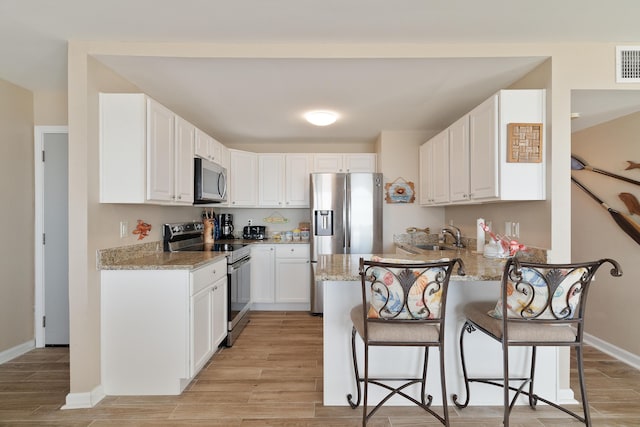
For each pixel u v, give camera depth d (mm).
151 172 2252
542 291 1597
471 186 2541
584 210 3074
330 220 3982
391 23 1938
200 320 2387
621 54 2160
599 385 2312
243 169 4242
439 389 2072
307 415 1973
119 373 2205
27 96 2900
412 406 2061
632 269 2641
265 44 2170
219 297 2787
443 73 2398
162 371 2205
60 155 2996
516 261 1572
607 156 2846
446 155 3039
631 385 2312
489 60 2207
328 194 3967
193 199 2941
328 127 3854
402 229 4047
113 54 2123
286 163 4398
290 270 4172
